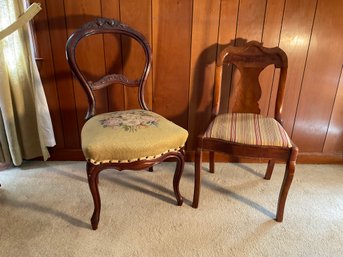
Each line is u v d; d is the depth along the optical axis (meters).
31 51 1.49
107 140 1.12
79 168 1.76
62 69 1.60
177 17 1.49
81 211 1.37
